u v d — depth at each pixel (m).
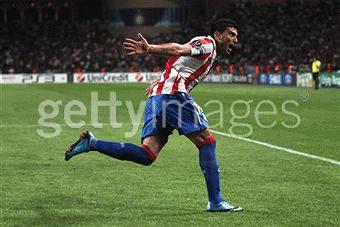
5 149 26.50
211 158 15.01
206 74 14.99
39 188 17.97
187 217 14.48
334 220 14.13
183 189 17.80
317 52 104.62
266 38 116.06
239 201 16.19
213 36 14.97
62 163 22.59
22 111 47.06
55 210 15.20
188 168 21.44
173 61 14.88
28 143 28.56
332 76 84.69
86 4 142.12
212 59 14.76
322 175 20.03
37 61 121.06
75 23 131.62
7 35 126.38
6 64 119.44
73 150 14.39
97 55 122.94
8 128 34.97
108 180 19.20
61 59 121.88
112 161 22.94
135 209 15.30
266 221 14.09
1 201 16.20
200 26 125.88
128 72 119.50
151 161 14.84
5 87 92.31
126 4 135.75
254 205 15.72
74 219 14.30
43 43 125.38
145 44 13.38
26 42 125.25
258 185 18.36
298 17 118.69
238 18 124.44
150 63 120.00
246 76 104.12
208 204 15.19
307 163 22.55
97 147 14.41
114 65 121.00
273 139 29.84
